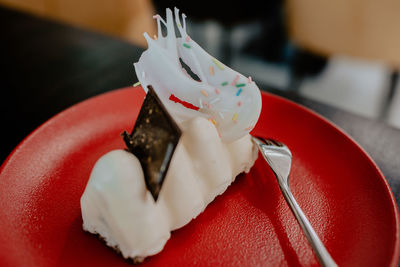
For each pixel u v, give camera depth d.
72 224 0.20
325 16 0.56
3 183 0.20
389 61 0.55
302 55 0.72
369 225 0.19
